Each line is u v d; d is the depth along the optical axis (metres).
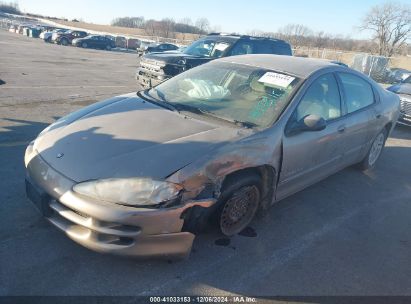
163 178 2.59
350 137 4.45
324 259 3.26
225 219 3.15
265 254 3.22
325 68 4.17
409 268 3.28
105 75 14.08
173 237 2.66
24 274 2.66
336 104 4.20
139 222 2.52
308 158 3.79
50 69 14.12
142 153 2.79
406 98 8.56
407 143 7.69
